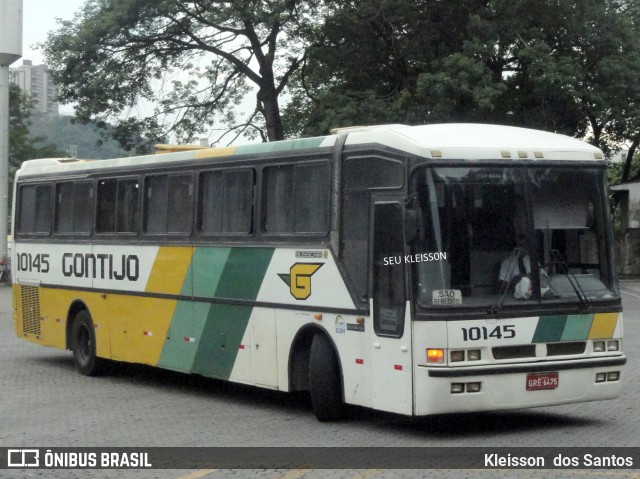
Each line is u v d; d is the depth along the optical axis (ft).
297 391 45.96
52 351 71.56
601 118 123.75
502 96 121.19
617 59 123.44
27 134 242.17
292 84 142.92
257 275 43.73
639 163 222.07
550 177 37.11
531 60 115.55
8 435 39.04
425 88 111.96
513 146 36.94
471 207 35.88
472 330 35.09
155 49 135.13
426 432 38.04
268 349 43.09
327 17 125.49
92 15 132.16
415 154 35.78
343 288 38.78
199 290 47.62
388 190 36.73
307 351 42.04
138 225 52.70
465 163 36.01
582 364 36.63
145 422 41.75
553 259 36.70
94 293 56.70
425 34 122.52
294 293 41.39
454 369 34.63
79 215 58.59
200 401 47.98
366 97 118.62
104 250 55.77
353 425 39.96
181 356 49.08
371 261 37.35
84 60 133.18
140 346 52.47
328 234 39.65
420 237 35.37
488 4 121.08
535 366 35.78
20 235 65.36
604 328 37.37
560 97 118.62
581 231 37.45
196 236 47.93
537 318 36.01
